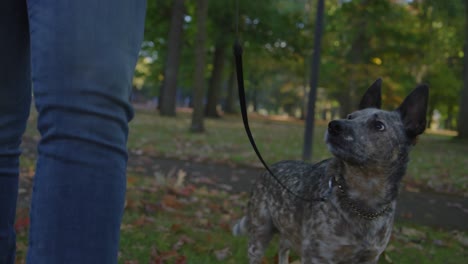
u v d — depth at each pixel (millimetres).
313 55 9070
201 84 14344
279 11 25172
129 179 6000
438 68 28375
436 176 8805
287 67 33344
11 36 1488
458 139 18094
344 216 2453
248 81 47062
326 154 10711
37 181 1073
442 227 5281
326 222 2496
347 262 2545
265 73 40781
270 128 20438
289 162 3201
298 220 2752
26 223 3600
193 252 3539
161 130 14070
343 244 2469
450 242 4578
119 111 1126
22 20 1513
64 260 1031
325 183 2602
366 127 2523
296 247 2898
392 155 2535
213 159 8727
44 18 1084
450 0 20266
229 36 23250
